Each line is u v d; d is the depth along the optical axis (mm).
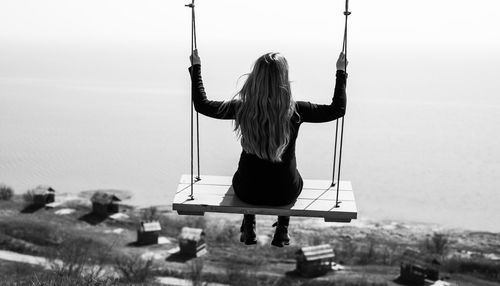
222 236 61594
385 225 78938
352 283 45375
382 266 52250
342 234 68812
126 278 33375
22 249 49844
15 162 127875
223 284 43219
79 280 13750
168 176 119438
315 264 47625
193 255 53094
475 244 69812
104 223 64875
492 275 50469
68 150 147375
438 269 47000
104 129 189750
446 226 82438
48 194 71312
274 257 54031
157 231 57406
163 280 41906
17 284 14797
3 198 75125
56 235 57188
